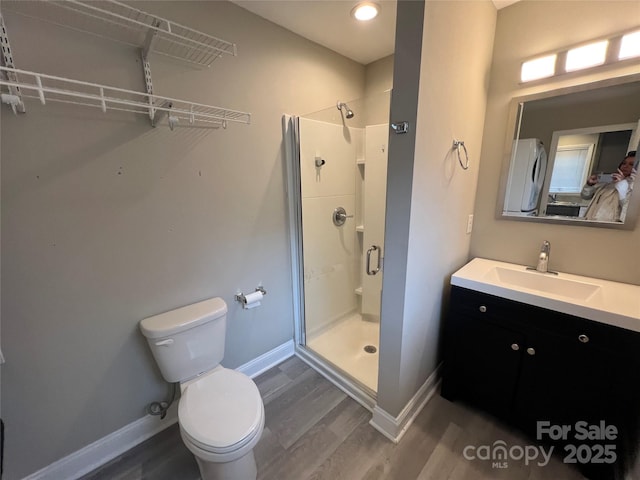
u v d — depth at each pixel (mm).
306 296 2219
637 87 1318
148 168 1346
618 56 1335
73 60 1102
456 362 1667
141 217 1357
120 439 1451
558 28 1483
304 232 2084
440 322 1774
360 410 1708
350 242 2424
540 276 1628
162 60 1312
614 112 1390
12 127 1013
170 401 1581
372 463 1383
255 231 1835
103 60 1165
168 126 1375
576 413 1290
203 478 1232
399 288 1337
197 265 1594
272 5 1544
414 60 1083
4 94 900
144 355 1464
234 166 1656
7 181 1028
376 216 2188
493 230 1876
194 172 1500
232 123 1606
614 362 1153
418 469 1350
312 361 2133
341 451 1448
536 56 1563
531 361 1384
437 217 1469
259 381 1974
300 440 1513
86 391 1321
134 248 1359
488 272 1687
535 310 1329
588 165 1495
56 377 1234
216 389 1321
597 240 1523
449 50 1256
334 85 2127
